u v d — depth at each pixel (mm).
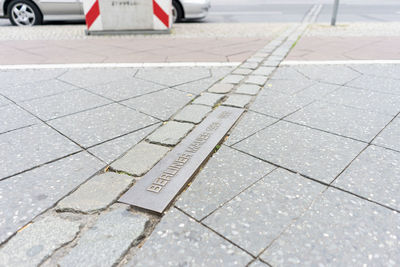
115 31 6859
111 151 2070
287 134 2285
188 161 1937
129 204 1562
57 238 1348
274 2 17859
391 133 2258
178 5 8570
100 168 1876
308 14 11328
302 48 5402
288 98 3025
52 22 8953
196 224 1428
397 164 1867
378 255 1250
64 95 3141
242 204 1553
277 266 1212
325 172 1804
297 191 1644
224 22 9273
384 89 3207
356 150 2037
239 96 3098
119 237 1354
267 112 2699
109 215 1486
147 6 6668
